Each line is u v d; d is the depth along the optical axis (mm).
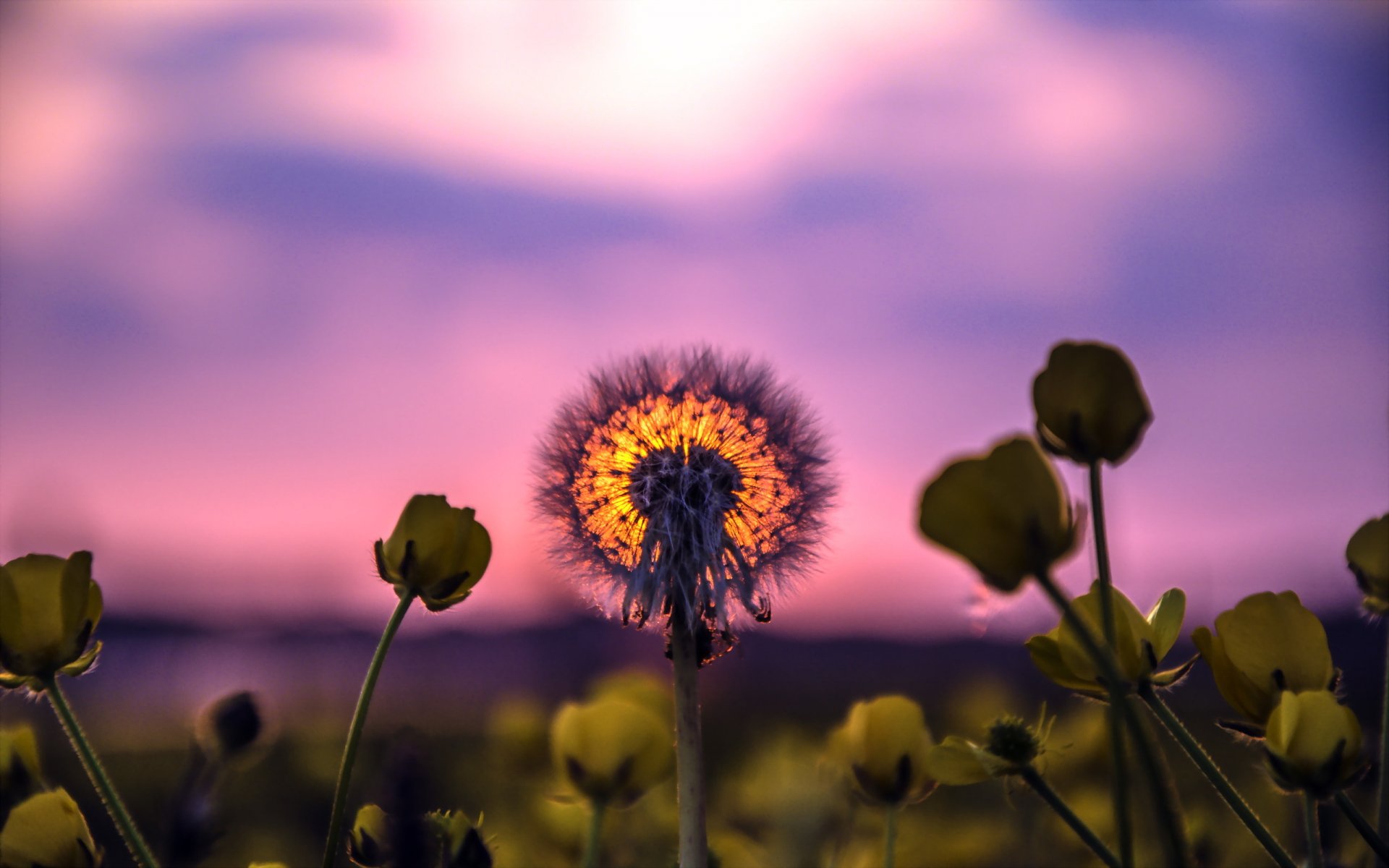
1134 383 228
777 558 297
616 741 281
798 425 308
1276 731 241
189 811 277
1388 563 261
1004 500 210
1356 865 282
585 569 298
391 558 284
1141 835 325
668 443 300
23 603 271
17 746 299
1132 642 251
